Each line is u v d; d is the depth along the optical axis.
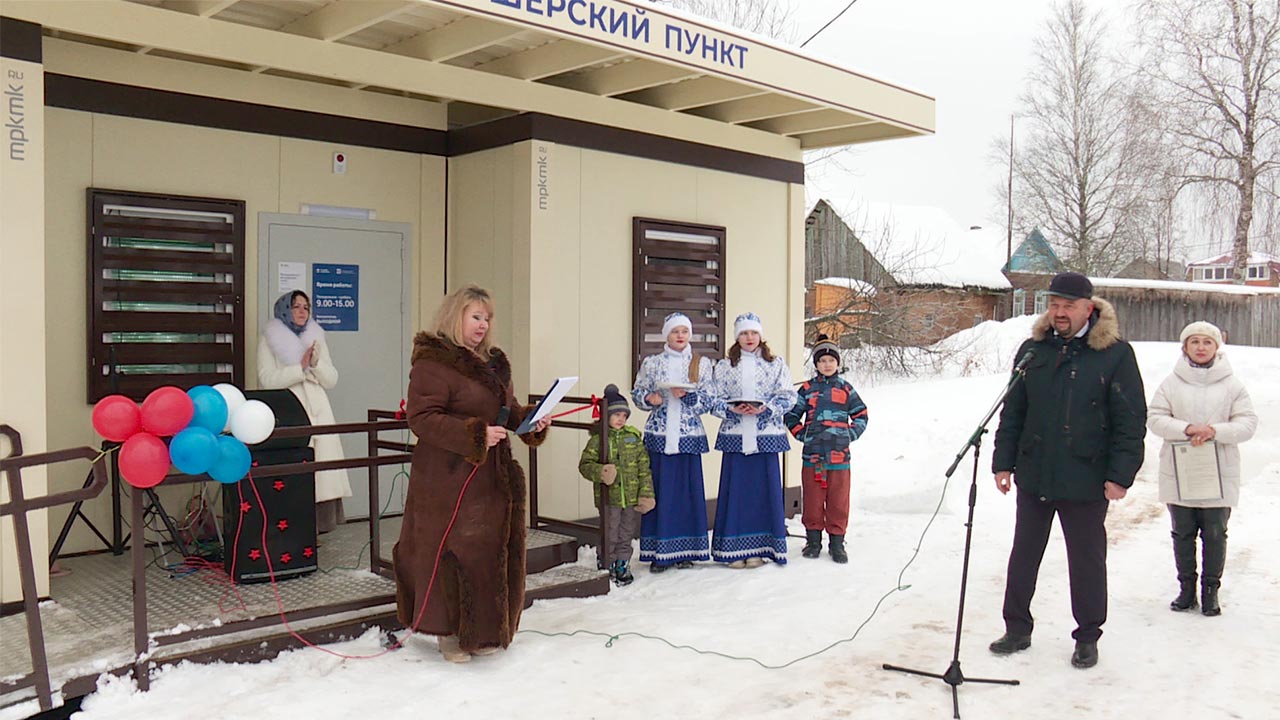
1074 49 32.81
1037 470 4.76
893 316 20.09
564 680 4.49
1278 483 9.38
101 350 5.98
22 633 4.53
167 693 4.14
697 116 7.99
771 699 4.30
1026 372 4.85
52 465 5.84
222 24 5.73
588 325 7.24
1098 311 4.72
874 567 6.75
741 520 6.76
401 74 6.39
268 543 5.38
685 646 5.01
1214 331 5.64
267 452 5.39
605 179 7.35
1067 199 32.72
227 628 4.47
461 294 4.67
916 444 11.77
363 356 7.19
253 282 6.63
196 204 6.32
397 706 4.13
